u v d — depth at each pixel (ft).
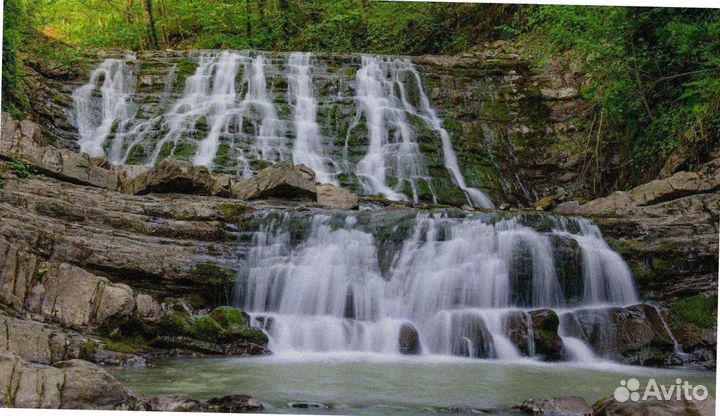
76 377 18.35
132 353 25.63
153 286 30.19
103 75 51.88
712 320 30.45
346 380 22.91
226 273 31.27
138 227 31.30
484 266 31.60
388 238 32.24
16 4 45.62
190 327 27.32
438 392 21.53
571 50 54.34
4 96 42.96
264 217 33.19
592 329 29.45
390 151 50.06
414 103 53.57
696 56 43.65
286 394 20.63
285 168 36.83
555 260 32.01
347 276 31.37
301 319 29.73
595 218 34.42
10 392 17.54
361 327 29.40
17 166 31.63
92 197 31.78
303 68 54.03
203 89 52.60
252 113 50.72
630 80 46.24
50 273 27.30
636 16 44.93
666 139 44.45
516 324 28.63
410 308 30.94
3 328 23.63
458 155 50.60
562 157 51.65
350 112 52.06
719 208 35.47
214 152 47.19
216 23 67.05
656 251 33.32
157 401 18.60
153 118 50.47
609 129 49.73
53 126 47.80
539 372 25.61
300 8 67.31
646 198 38.91
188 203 32.89
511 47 59.47
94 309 26.76
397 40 65.57
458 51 63.87
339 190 38.60
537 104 53.67
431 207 41.42
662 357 28.96
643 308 30.78
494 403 20.24
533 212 34.22
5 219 28.19
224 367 24.71
